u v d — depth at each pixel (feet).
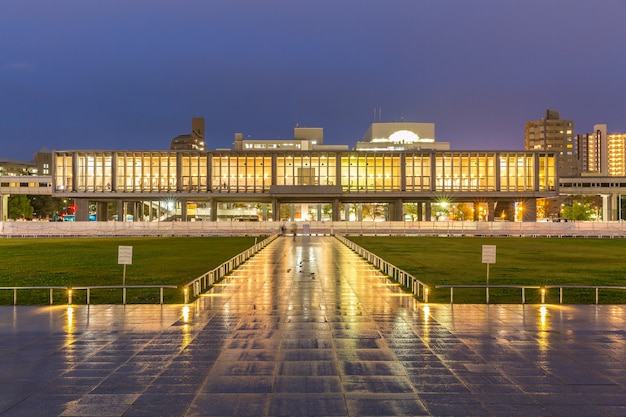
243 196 409.49
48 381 43.91
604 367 47.83
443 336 59.72
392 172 413.18
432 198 418.31
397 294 92.73
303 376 44.91
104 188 403.54
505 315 72.54
